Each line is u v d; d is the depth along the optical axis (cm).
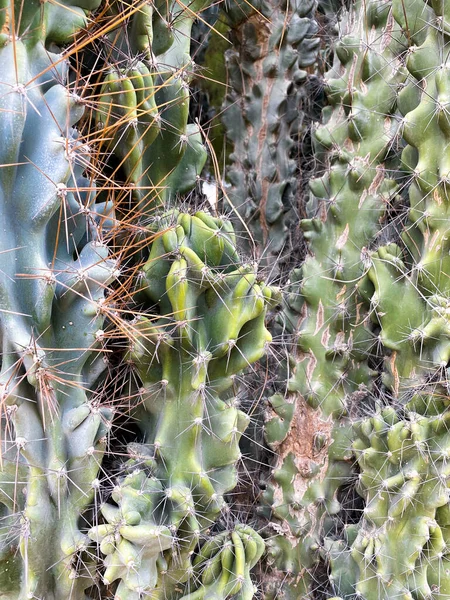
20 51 104
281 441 133
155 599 114
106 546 107
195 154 127
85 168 112
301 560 132
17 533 107
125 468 114
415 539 121
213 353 115
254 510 135
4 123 102
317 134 134
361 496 129
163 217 119
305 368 133
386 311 126
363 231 132
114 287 118
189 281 113
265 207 146
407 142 126
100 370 113
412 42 126
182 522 114
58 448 107
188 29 125
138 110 115
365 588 124
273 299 123
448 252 123
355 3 136
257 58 146
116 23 108
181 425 115
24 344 103
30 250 104
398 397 127
